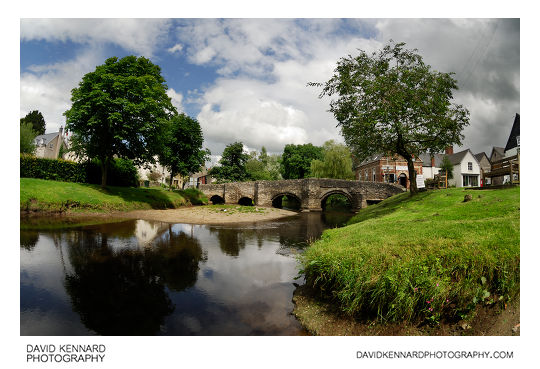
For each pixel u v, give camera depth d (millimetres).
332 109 14867
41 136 50375
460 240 5512
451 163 41562
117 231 12641
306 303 5457
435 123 13820
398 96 12836
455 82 13961
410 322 4391
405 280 4387
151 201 22906
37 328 4523
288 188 37312
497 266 4637
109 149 21359
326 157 44438
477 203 9891
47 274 6883
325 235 8477
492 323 4258
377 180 42062
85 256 8484
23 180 17594
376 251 5391
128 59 20469
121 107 19422
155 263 8188
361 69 13859
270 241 12453
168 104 22500
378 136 15023
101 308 5297
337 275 5113
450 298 4410
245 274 7492
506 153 32938
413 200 14812
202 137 34875
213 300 5770
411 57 13922
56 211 16094
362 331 4434
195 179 79500
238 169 54750
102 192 20078
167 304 5543
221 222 19000
